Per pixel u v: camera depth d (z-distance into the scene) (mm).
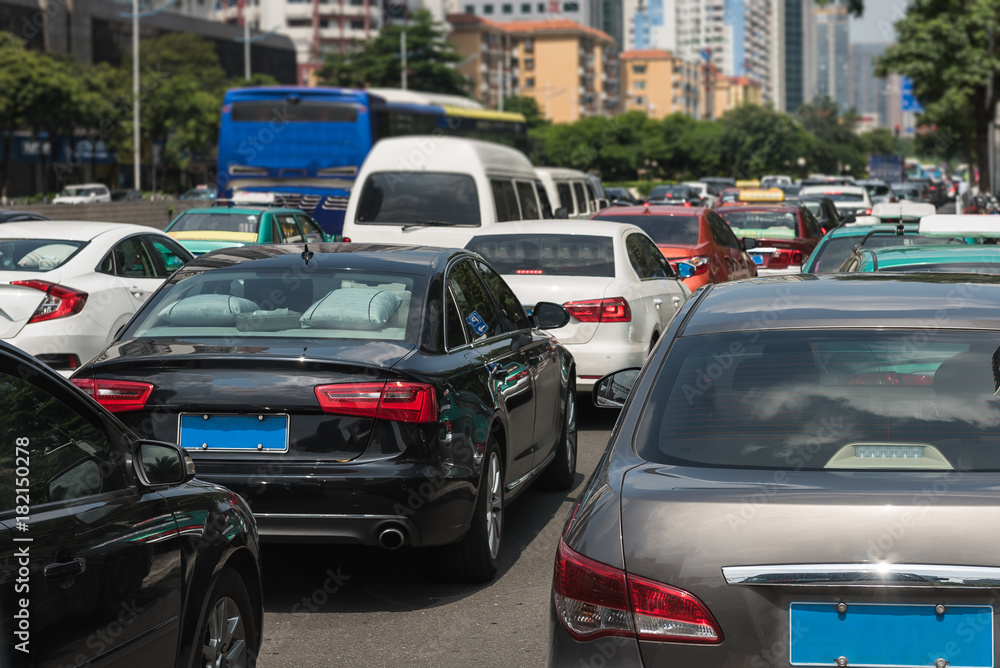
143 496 8211
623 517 6934
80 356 22188
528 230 25203
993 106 117000
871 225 28328
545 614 12695
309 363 12273
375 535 12172
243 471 12148
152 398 12359
